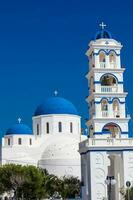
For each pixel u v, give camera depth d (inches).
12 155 6441.9
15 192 4530.0
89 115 3457.2
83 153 3363.7
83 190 3348.9
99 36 3435.0
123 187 3004.4
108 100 3302.2
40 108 6712.6
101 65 3358.8
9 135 6668.3
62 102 6722.4
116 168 3294.8
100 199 3095.5
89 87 3481.8
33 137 6619.1
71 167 6250.0
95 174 3122.5
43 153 6456.7
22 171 4530.0
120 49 3398.1
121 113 3307.1
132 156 3184.1
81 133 6614.2
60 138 6535.4
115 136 3321.9
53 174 5885.8
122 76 3363.7
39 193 4566.9
